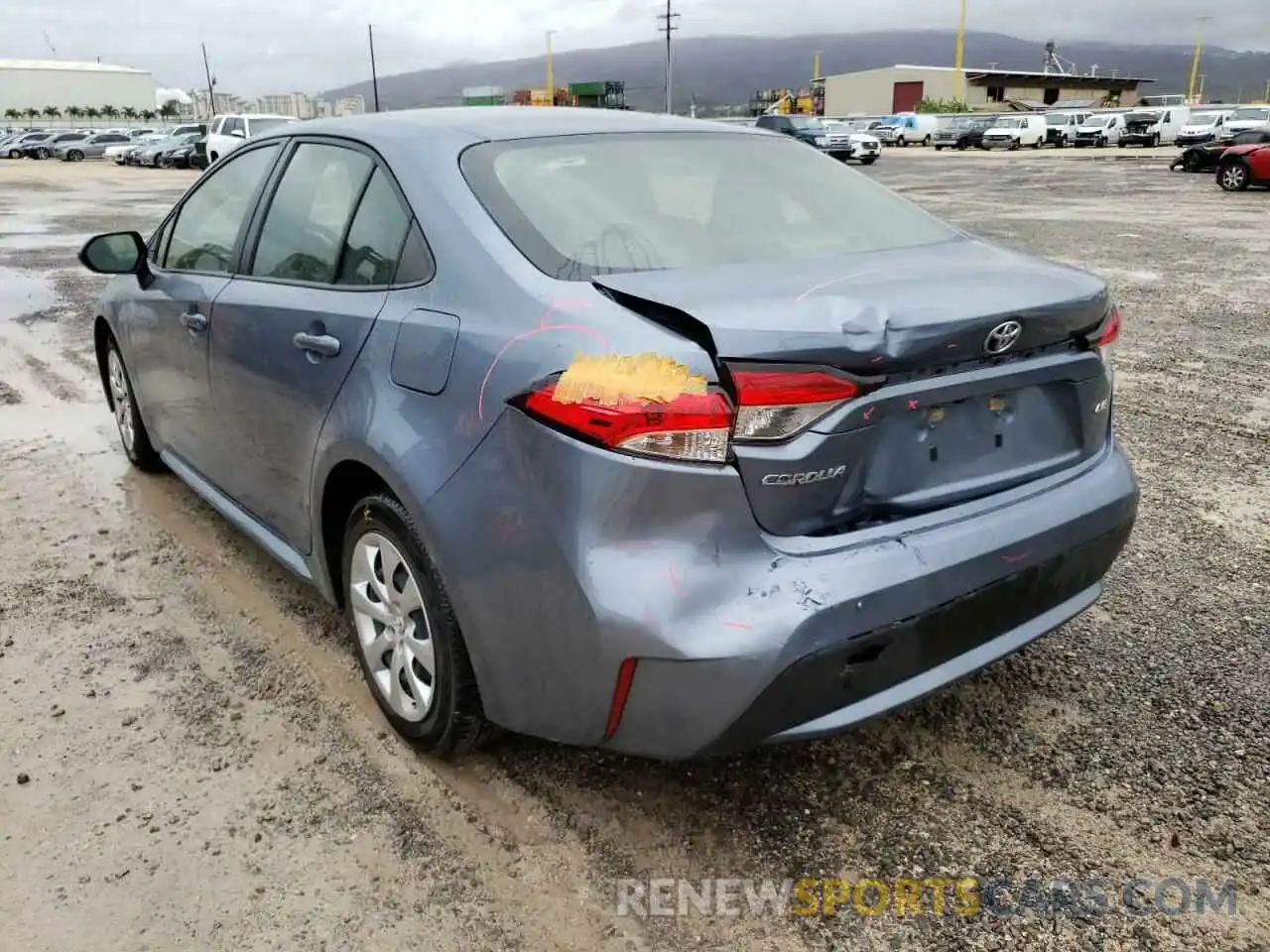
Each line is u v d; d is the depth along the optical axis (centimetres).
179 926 223
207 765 278
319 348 281
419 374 246
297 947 218
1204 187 2234
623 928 224
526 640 224
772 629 203
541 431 213
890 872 240
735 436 203
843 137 3656
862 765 277
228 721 298
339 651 337
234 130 2970
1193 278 1030
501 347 226
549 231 251
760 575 207
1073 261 1154
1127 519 268
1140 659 327
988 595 232
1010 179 2597
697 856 245
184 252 395
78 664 329
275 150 349
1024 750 283
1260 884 235
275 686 316
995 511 238
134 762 279
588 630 209
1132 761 278
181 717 300
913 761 279
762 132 341
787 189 301
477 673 242
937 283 232
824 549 212
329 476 285
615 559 206
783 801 263
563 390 208
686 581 204
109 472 504
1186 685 313
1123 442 536
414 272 262
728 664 202
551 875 239
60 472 504
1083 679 317
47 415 602
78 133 5200
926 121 5288
